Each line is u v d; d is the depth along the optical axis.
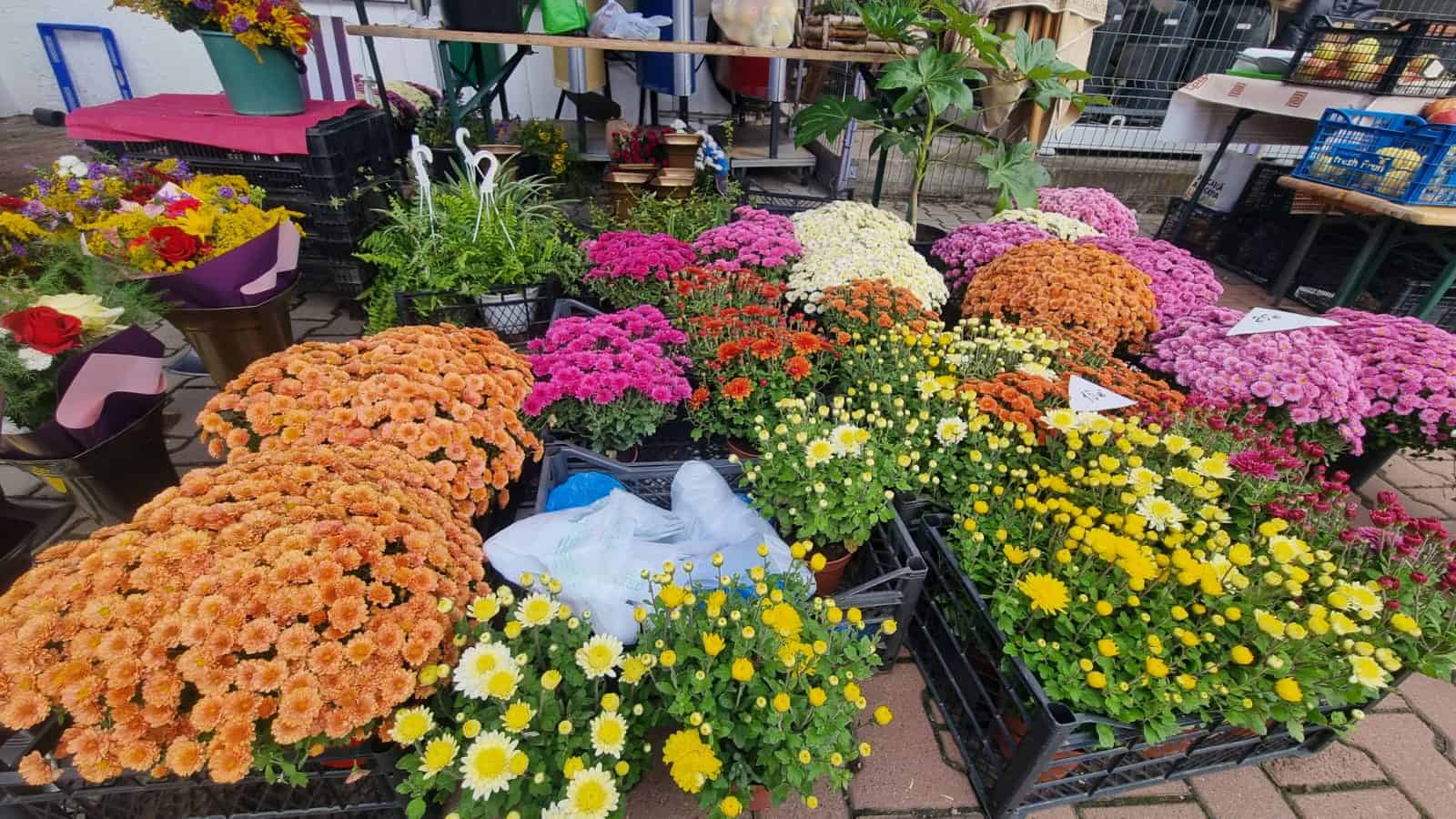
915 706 1.68
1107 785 1.48
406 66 5.72
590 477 1.84
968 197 6.09
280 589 1.09
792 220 3.30
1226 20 5.72
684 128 4.12
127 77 6.18
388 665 1.09
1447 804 1.53
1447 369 2.17
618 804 1.02
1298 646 1.30
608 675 1.26
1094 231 3.50
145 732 1.01
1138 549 1.41
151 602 1.05
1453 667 1.36
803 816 1.43
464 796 1.05
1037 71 3.01
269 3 2.86
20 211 2.14
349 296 3.36
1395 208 3.25
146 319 2.06
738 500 1.73
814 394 1.84
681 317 2.42
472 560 1.36
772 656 1.19
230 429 1.53
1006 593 1.45
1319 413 2.05
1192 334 2.43
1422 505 2.57
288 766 1.07
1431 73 3.47
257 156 3.11
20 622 1.04
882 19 3.19
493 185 2.63
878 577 1.67
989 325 2.71
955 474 1.78
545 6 3.46
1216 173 4.89
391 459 1.44
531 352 2.33
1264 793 1.53
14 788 1.19
